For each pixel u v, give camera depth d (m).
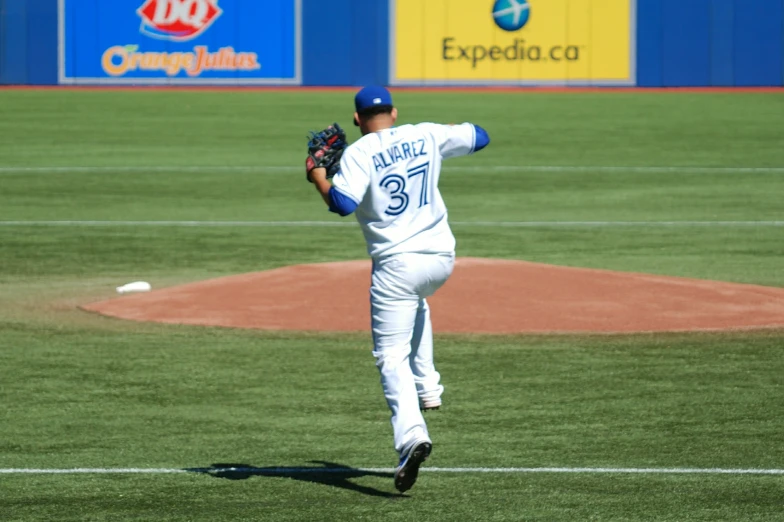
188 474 22.77
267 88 135.62
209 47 135.25
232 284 42.38
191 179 75.00
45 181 73.88
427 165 20.80
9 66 136.12
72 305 40.53
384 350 20.98
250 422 26.83
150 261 49.00
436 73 135.12
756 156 85.88
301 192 69.88
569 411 27.59
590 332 36.06
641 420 26.77
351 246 52.22
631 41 134.25
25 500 21.14
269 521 19.95
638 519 19.97
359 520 19.97
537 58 134.88
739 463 23.36
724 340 35.06
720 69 134.50
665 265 47.81
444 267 20.98
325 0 134.50
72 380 30.78
